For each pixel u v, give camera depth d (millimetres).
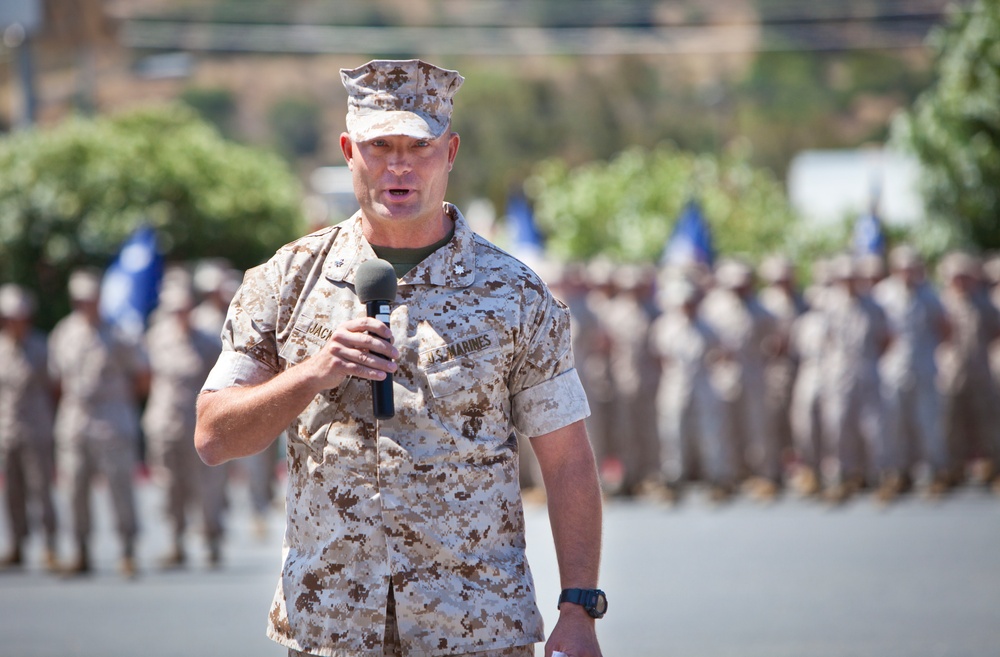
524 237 56219
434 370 10078
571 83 163500
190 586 29562
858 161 81812
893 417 42344
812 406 44031
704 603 26125
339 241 10508
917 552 31922
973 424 45625
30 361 33094
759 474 44781
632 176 85750
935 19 149500
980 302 45344
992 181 58625
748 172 86875
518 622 10078
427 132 10031
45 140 60000
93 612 26688
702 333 44469
